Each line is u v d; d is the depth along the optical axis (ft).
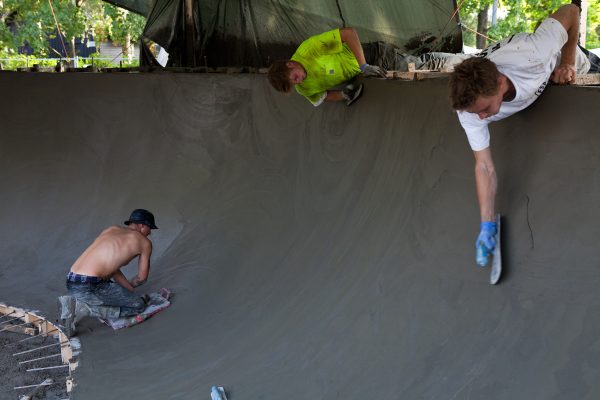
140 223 18.13
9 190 24.64
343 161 17.52
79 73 25.09
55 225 23.71
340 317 13.51
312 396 11.87
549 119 10.27
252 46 32.12
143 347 16.31
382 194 15.08
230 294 17.88
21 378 16.07
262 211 20.15
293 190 19.31
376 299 12.98
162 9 31.30
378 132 16.26
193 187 22.72
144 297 18.58
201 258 20.39
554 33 9.39
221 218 21.17
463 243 11.66
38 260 22.71
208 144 22.89
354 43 15.93
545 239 9.93
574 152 9.86
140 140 24.14
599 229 9.25
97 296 17.17
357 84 16.80
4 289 21.21
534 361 9.15
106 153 24.39
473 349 10.13
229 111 22.50
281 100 20.80
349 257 14.99
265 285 17.22
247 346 14.76
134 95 24.41
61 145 24.89
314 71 16.19
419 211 13.24
